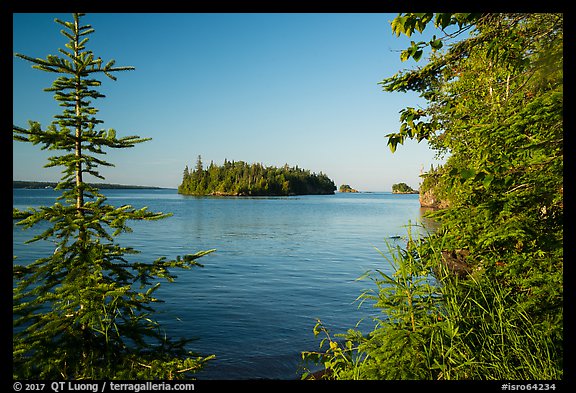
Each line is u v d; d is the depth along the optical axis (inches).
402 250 156.3
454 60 199.6
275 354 376.8
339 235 1601.9
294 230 1811.0
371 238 1494.8
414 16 125.7
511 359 136.0
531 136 166.2
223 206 4148.6
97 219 165.6
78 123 174.4
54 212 163.8
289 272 820.6
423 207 3358.8
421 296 142.3
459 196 204.5
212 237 1494.8
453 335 129.5
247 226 2011.6
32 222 157.6
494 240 158.4
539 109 147.7
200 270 831.1
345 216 2849.4
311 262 947.3
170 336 420.8
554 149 157.2
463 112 218.7
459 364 130.0
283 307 550.3
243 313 518.6
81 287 157.2
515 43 161.2
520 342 136.6
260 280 738.8
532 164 168.6
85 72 178.4
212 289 658.2
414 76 210.4
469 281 154.1
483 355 134.9
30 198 4276.6
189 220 2359.7
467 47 186.5
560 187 157.8
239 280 737.0
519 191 169.2
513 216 168.7
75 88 176.2
